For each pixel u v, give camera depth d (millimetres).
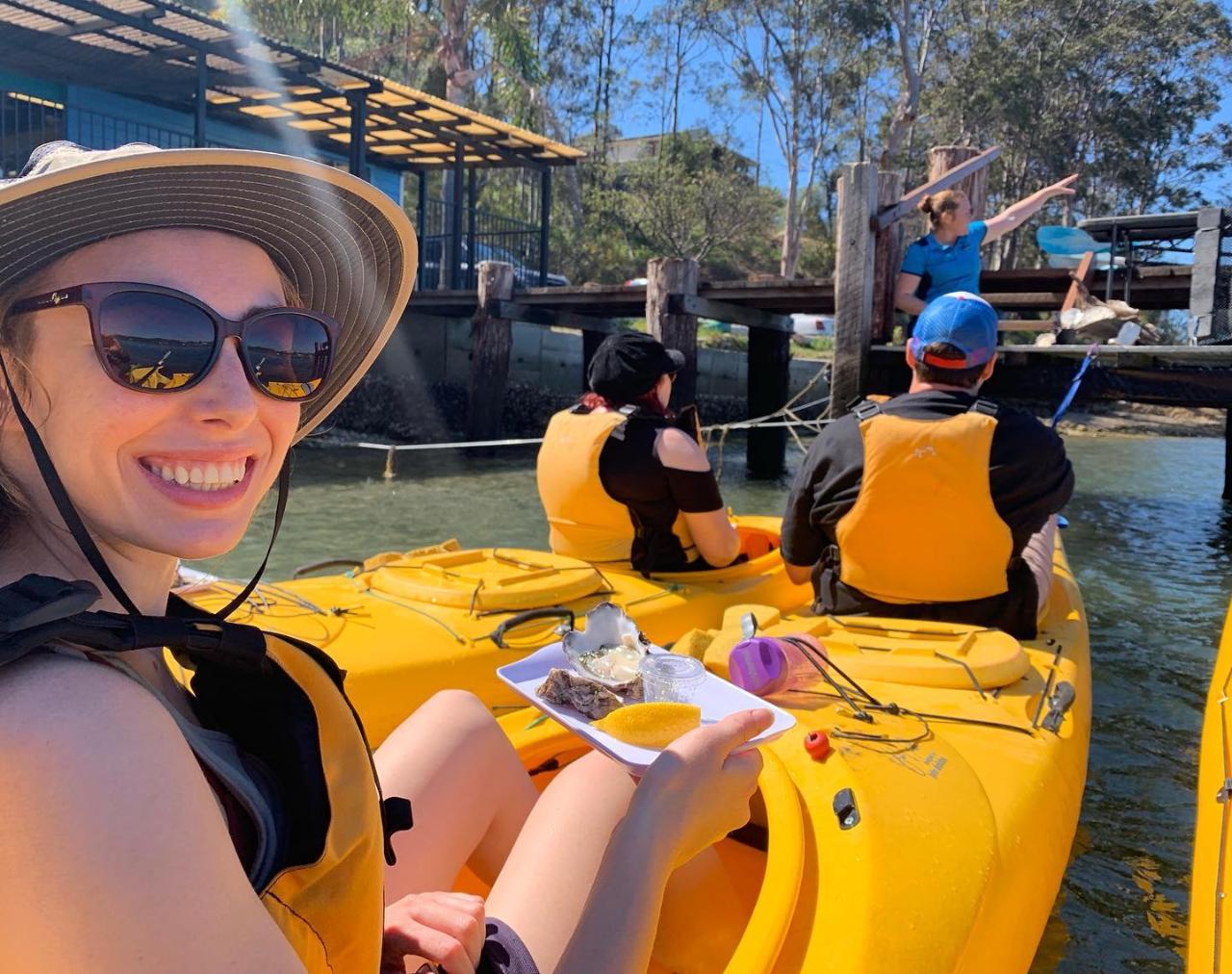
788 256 33281
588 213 29953
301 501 7949
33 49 11195
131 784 572
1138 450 14328
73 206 692
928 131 33906
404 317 14086
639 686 1609
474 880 1756
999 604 2828
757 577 3742
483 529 7125
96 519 733
